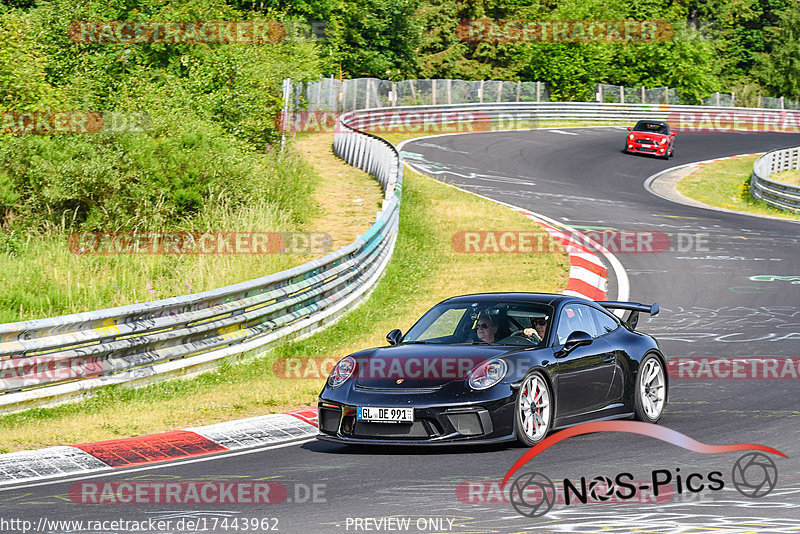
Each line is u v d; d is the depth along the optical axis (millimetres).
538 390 25375
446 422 24000
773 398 31078
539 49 192000
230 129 80062
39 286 46406
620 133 164875
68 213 57281
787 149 133375
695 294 53469
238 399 32562
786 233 77250
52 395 31344
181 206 59844
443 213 77312
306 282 43562
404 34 197500
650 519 17750
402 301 52562
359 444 25750
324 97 145750
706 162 137250
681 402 31234
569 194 97750
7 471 23703
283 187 73625
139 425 28953
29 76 65688
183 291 47375
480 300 28328
